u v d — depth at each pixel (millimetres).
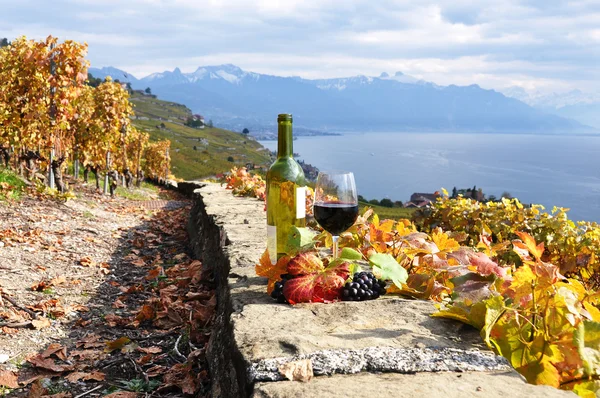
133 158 26969
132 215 11438
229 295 2721
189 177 109188
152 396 2799
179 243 8133
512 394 1473
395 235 3004
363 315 2213
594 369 1685
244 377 1759
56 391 2877
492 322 1824
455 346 1869
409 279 2600
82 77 11523
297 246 2533
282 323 2137
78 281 5191
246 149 196500
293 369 1660
